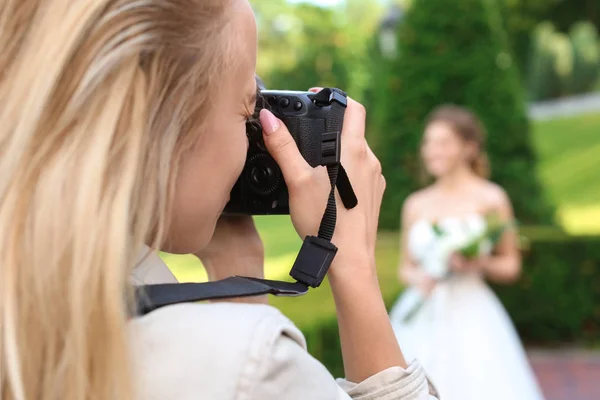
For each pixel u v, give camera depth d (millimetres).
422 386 981
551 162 14805
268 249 8508
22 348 721
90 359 710
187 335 745
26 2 763
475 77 7906
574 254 7211
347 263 991
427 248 4078
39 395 733
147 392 728
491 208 4305
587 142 15297
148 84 766
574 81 20484
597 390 6055
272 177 1041
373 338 979
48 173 715
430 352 3965
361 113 1074
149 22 765
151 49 764
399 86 8141
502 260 4309
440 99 8016
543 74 20406
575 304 7242
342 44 13852
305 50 13625
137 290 779
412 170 8125
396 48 8266
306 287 929
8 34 757
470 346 3943
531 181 7801
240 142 877
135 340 744
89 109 733
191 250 908
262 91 1058
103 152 719
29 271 716
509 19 16000
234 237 1196
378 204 1070
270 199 1060
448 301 4078
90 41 739
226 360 730
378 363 976
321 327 5051
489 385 3865
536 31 17062
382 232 8219
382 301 1002
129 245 742
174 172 811
